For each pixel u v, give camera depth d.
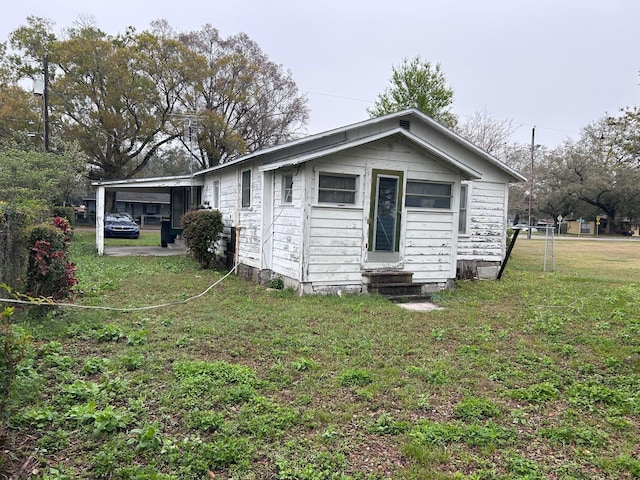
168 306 7.15
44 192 16.75
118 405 3.51
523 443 3.22
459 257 12.00
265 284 9.69
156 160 45.56
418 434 3.23
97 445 2.93
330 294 8.53
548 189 52.25
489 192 12.33
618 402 3.96
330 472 2.77
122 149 29.78
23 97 25.83
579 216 54.47
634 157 9.03
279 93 34.28
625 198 50.12
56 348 4.67
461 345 5.54
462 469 2.86
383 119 10.59
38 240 5.94
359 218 8.74
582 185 49.88
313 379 4.24
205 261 12.23
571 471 2.87
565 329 6.48
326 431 3.23
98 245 14.89
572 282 11.48
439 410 3.72
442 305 8.18
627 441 3.29
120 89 26.59
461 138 11.56
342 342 5.48
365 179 8.73
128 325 5.85
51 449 2.86
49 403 3.45
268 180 9.94
